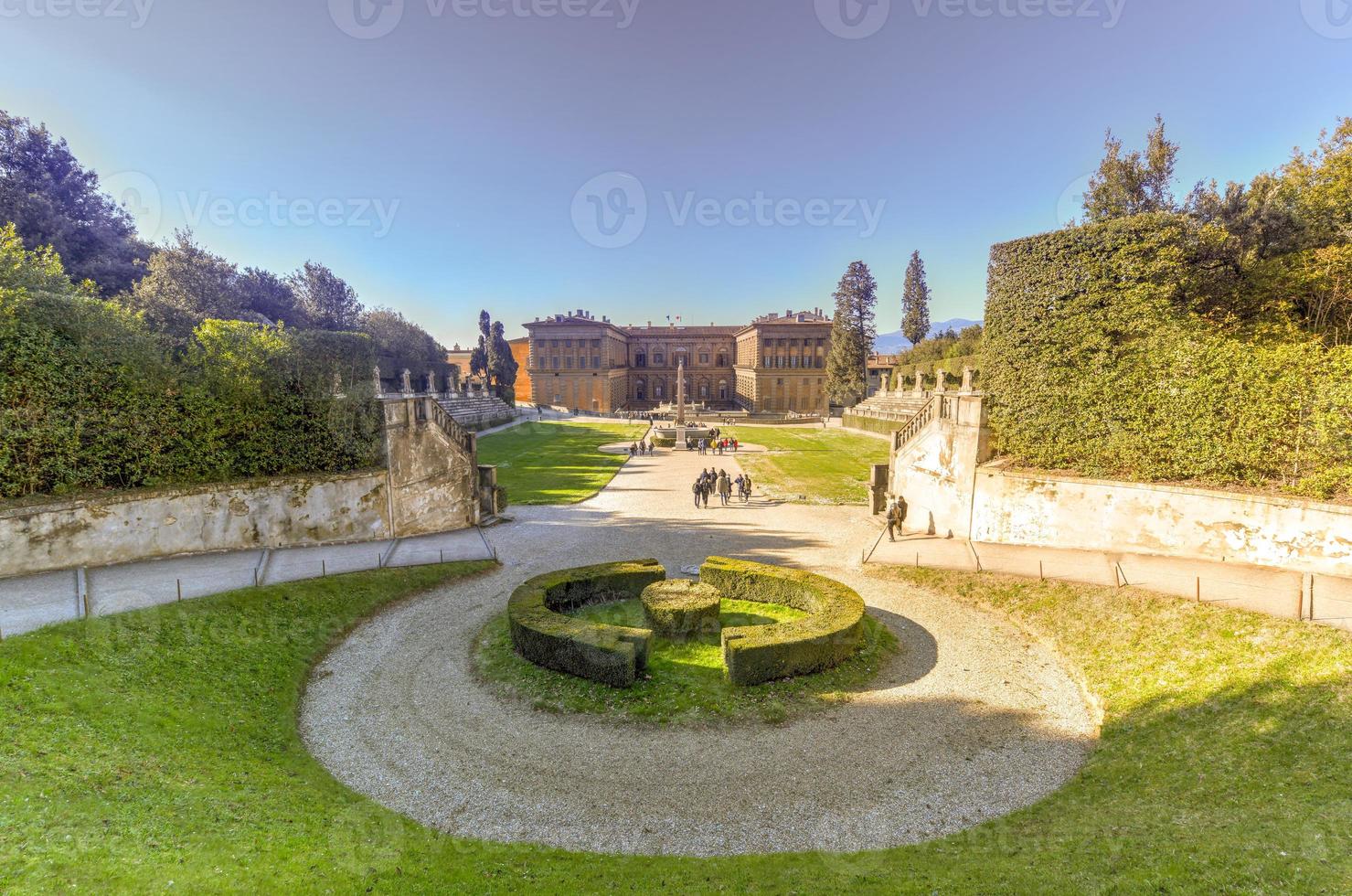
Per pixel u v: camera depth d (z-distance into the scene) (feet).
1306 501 46.01
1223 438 51.60
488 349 311.68
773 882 20.80
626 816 25.94
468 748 31.12
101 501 50.90
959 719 33.86
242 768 27.58
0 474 47.57
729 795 27.40
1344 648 33.53
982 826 24.85
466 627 46.39
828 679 37.70
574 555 65.10
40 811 20.86
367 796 27.09
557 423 264.52
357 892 19.26
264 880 19.13
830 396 282.15
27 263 64.13
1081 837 22.49
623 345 375.66
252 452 61.05
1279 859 18.78
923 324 294.05
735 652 36.09
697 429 188.03
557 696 35.63
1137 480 56.34
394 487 69.26
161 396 55.52
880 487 83.41
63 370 50.57
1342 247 66.59
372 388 74.02
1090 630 43.34
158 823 21.59
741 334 360.69
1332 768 24.57
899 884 20.17
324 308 254.27
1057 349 62.69
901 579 56.80
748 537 72.90
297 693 36.73
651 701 34.96
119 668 33.63
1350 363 45.01
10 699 28.17
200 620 40.75
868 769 29.30
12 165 131.54
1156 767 27.81
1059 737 32.19
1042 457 64.23
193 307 150.41
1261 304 71.97
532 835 24.76
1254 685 32.50
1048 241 63.36
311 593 48.16
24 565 47.39
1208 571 48.42
